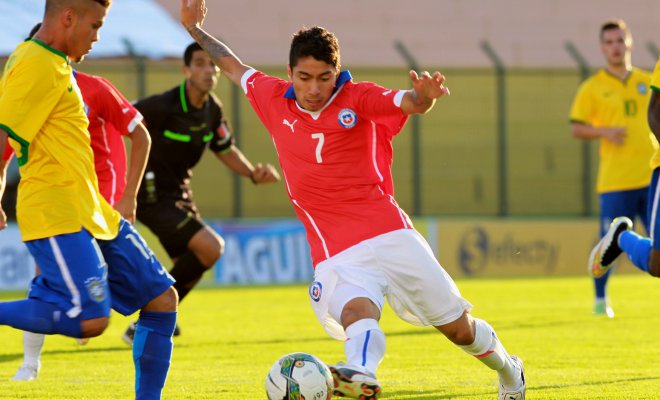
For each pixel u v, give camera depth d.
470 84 73.12
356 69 68.88
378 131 16.08
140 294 16.09
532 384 20.78
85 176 15.43
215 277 59.19
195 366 24.28
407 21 91.19
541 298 46.22
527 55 90.88
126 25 59.94
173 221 29.64
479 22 92.88
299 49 15.17
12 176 60.53
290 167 16.20
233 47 85.31
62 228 15.04
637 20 97.25
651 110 19.84
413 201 70.62
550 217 74.00
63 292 15.10
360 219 15.78
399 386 20.73
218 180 68.56
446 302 15.73
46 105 14.92
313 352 26.89
